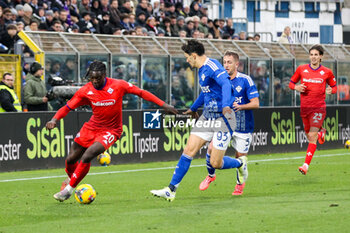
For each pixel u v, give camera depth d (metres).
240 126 27.16
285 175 34.28
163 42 56.62
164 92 55.91
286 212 21.50
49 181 33.00
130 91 24.58
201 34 65.88
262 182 31.14
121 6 64.00
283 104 62.81
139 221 20.41
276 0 87.62
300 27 89.25
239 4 84.50
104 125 24.86
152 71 55.25
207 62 23.97
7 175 35.97
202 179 33.03
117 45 53.72
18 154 38.22
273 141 50.06
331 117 53.97
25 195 27.36
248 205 23.28
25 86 43.47
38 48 48.78
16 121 38.16
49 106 47.06
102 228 19.41
